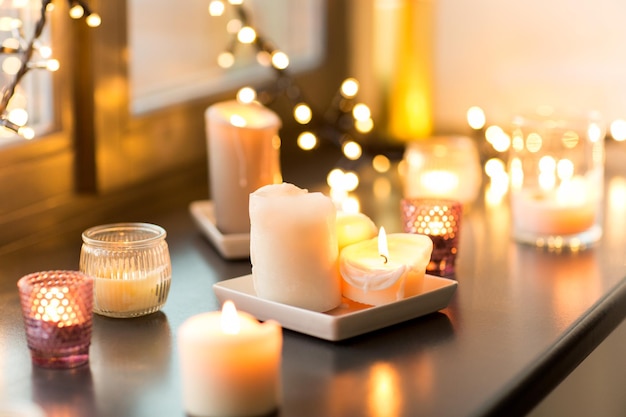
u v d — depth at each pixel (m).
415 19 1.92
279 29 2.07
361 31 2.24
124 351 0.97
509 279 1.24
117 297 1.06
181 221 1.50
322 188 1.74
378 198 1.69
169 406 0.84
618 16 2.05
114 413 0.83
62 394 0.87
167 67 1.71
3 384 0.89
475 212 1.62
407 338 1.01
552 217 1.40
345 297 1.08
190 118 1.74
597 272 1.28
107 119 1.51
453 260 1.26
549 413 1.00
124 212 1.55
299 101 1.92
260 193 1.03
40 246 1.36
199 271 1.25
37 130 1.42
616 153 2.02
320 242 1.02
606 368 1.22
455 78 2.18
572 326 1.06
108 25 1.49
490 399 0.86
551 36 2.10
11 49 1.16
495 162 1.80
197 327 0.84
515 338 1.02
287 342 0.99
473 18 2.15
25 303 0.92
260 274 1.03
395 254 1.08
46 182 1.43
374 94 1.97
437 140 1.70
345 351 0.97
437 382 0.90
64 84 1.44
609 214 1.60
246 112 1.37
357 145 1.82
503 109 2.16
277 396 0.84
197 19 1.79
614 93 2.08
